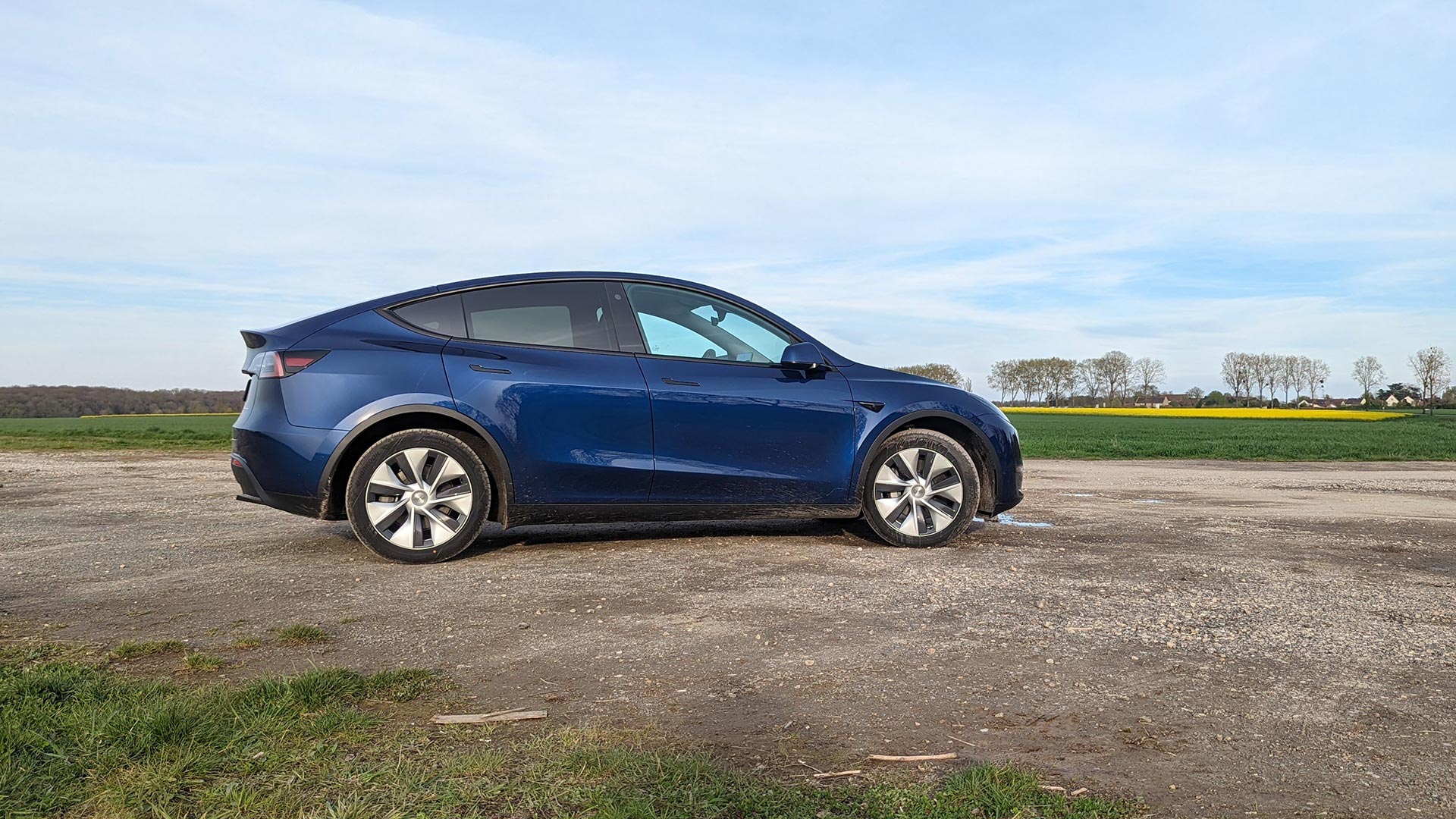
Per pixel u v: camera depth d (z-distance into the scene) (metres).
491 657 2.97
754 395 5.09
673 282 5.32
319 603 3.74
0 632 3.24
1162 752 2.19
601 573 4.36
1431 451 24.42
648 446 4.92
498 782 1.94
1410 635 3.30
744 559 4.75
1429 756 2.17
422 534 4.66
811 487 5.15
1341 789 1.99
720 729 2.33
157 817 1.74
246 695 2.42
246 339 4.92
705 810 1.82
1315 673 2.84
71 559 4.71
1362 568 4.66
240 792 1.85
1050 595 3.92
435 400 4.66
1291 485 10.77
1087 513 7.12
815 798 1.89
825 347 5.45
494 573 4.35
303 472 4.56
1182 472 14.04
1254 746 2.23
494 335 4.93
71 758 1.97
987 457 5.50
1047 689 2.67
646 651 3.04
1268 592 4.04
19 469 11.55
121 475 10.55
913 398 5.36
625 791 1.89
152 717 2.16
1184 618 3.53
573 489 4.85
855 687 2.68
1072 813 1.84
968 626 3.39
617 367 4.96
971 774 1.99
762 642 3.15
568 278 5.14
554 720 2.38
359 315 4.84
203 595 3.87
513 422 4.75
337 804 1.81
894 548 5.18
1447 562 4.87
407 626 3.38
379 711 2.41
